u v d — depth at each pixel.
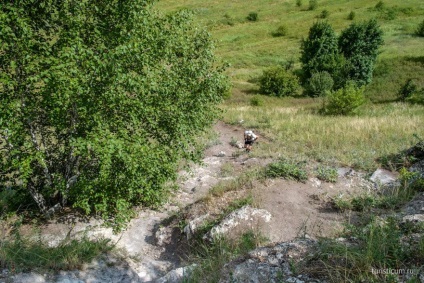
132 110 8.25
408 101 27.89
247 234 7.16
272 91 34.75
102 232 8.52
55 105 7.62
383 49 42.44
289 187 9.33
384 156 12.25
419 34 46.31
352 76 34.84
